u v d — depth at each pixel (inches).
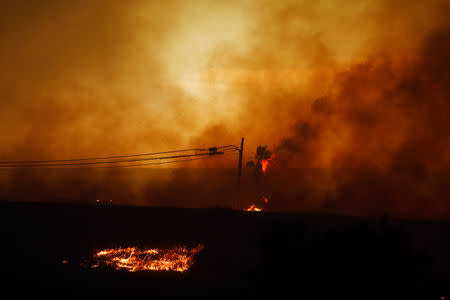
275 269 534.0
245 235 740.0
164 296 481.1
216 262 621.0
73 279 549.3
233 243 719.7
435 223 740.0
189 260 643.5
